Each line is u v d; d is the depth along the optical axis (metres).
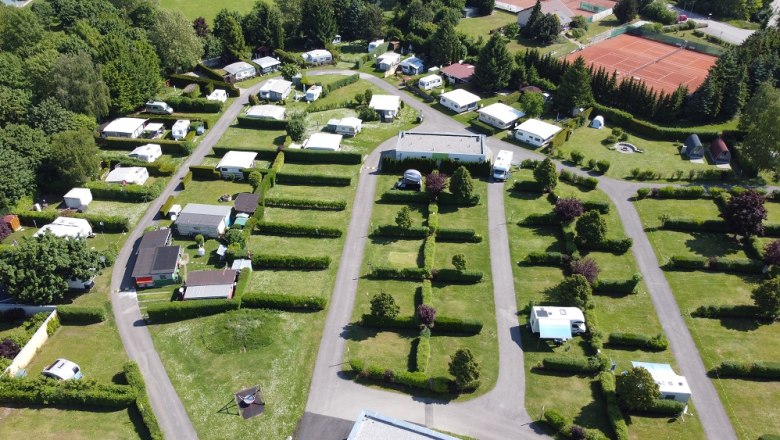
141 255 86.31
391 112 130.25
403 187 104.75
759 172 108.38
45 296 76.75
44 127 107.88
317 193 104.50
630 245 87.69
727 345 72.88
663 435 61.91
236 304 78.50
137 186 103.88
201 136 124.50
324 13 167.88
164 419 64.56
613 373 68.44
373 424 57.12
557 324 72.38
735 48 137.00
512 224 95.44
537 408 65.12
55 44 128.75
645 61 163.12
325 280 84.50
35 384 66.44
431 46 157.62
